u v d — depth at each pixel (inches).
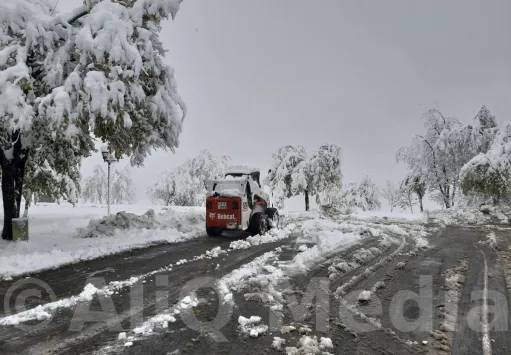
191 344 138.2
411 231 491.5
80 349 133.9
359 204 1520.7
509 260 289.9
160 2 313.7
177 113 362.3
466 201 825.5
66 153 446.3
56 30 311.3
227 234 476.1
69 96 284.0
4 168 359.3
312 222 632.4
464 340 141.3
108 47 283.1
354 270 254.7
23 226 342.6
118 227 454.3
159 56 358.9
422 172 1022.4
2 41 291.6
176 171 1211.2
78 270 261.6
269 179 1106.7
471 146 933.2
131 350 132.9
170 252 337.4
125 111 303.9
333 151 1044.5
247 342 140.1
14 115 272.1
